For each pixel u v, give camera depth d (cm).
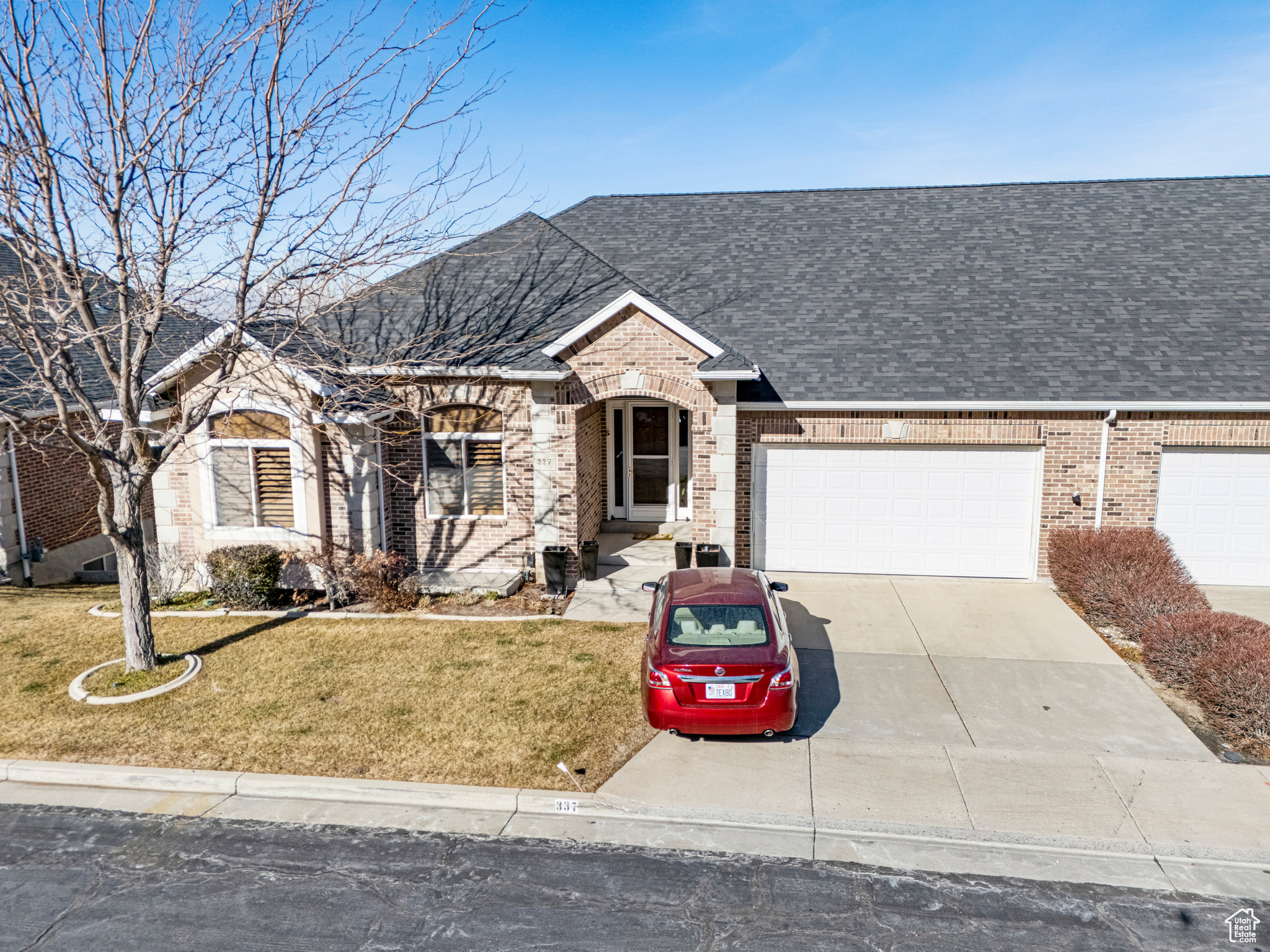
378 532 1491
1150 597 1224
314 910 661
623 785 832
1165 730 945
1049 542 1477
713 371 1370
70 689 1052
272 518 1454
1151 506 1445
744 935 629
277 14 1020
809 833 766
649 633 1004
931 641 1222
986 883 691
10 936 632
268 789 836
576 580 1497
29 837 765
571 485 1473
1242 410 1370
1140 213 1792
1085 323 1531
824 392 1453
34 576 1669
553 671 1112
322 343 1441
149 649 1111
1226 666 945
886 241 1781
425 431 1525
